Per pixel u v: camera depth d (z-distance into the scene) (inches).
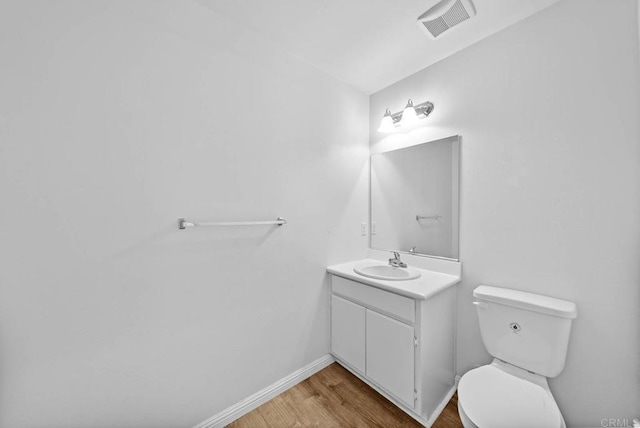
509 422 40.3
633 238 46.0
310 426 57.9
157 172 49.8
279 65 67.9
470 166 66.9
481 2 53.5
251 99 62.6
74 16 41.8
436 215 73.9
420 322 56.4
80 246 42.8
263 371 65.6
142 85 48.0
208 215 56.3
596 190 49.3
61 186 41.1
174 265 52.0
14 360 38.3
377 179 90.4
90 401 44.0
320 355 78.4
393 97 85.9
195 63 54.1
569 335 49.7
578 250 51.4
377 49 68.6
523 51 57.7
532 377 51.8
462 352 68.9
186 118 53.1
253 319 63.6
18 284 38.4
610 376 48.3
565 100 52.4
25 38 38.3
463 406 43.4
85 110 42.8
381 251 88.7
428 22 58.2
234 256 60.2
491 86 62.9
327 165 79.7
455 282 66.1
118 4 45.7
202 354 55.9
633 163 45.8
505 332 55.1
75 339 42.6
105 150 44.6
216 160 57.2
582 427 51.4
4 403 37.8
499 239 62.0
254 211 63.5
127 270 47.0
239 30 60.3
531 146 56.8
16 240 38.1
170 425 51.9
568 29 51.8
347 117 85.7
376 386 68.0
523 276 58.4
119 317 46.4
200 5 54.5
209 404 56.9
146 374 49.3
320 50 69.1
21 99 38.1
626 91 46.1
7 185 37.4
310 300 75.6
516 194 59.1
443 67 72.4
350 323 72.8
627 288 46.6
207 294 56.4
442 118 72.8
